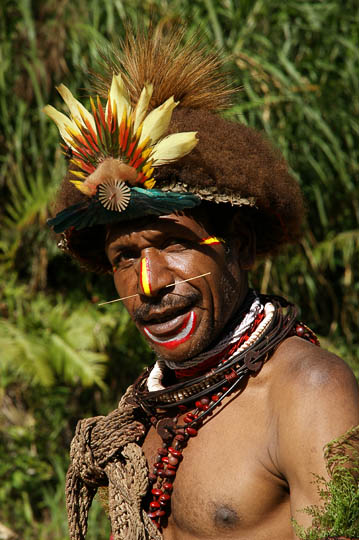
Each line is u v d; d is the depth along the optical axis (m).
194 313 2.14
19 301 6.26
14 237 6.41
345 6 6.16
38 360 5.62
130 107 2.20
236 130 2.38
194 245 2.15
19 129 5.98
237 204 2.17
